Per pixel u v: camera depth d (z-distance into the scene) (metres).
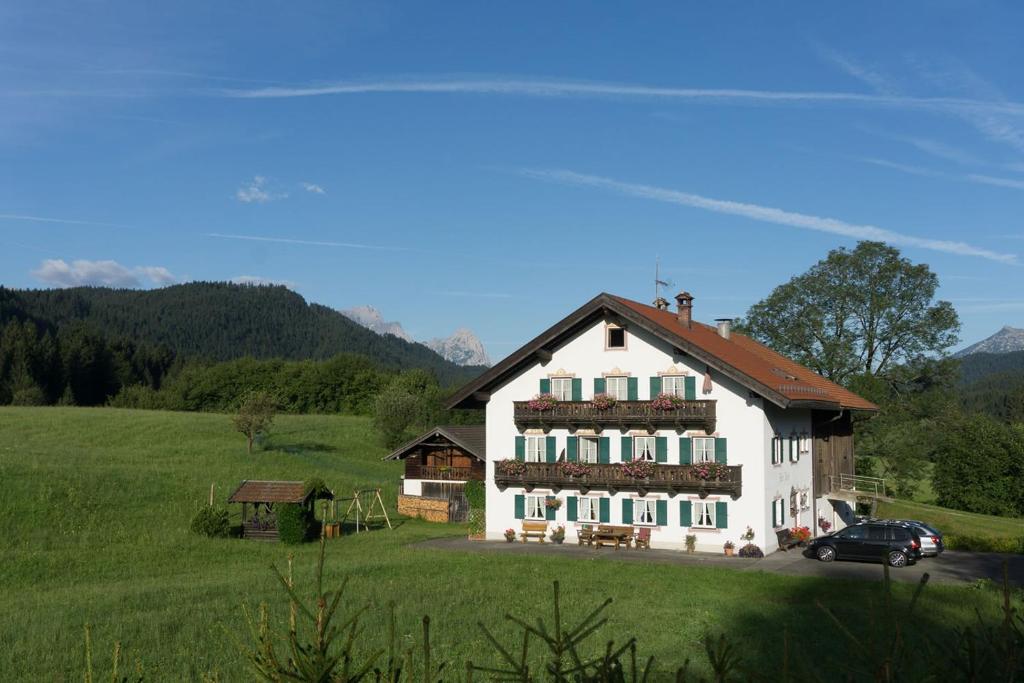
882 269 61.62
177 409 130.50
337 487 59.66
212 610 23.66
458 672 16.89
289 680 6.16
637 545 37.97
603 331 40.00
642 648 19.92
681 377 38.38
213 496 46.41
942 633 20.47
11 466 47.72
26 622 22.47
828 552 34.78
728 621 22.86
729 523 36.88
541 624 6.29
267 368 137.12
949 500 65.56
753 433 36.78
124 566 34.03
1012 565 34.19
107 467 53.47
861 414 56.91
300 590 26.67
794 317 64.62
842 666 6.32
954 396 64.38
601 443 39.81
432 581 28.20
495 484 41.75
